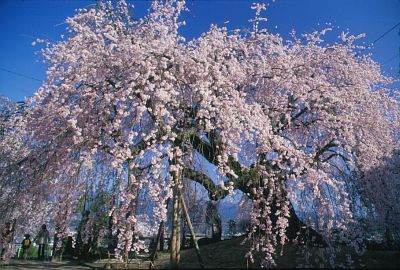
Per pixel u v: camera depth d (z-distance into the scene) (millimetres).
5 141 9250
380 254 8109
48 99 7211
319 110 8617
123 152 6531
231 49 8906
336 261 7461
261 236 7387
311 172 6984
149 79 7148
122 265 8320
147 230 6938
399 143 9477
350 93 9102
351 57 10391
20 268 9625
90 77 7270
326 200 7090
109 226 8703
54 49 7613
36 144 7652
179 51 7402
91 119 7145
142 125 7496
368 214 8188
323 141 8375
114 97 6887
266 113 8352
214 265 7703
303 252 7613
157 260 9281
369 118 8695
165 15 8594
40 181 7398
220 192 8117
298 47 10727
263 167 7105
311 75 9812
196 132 7453
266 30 9812
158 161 6621
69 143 7195
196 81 7277
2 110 11930
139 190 7195
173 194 7039
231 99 7375
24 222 8211
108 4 9242
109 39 7875
